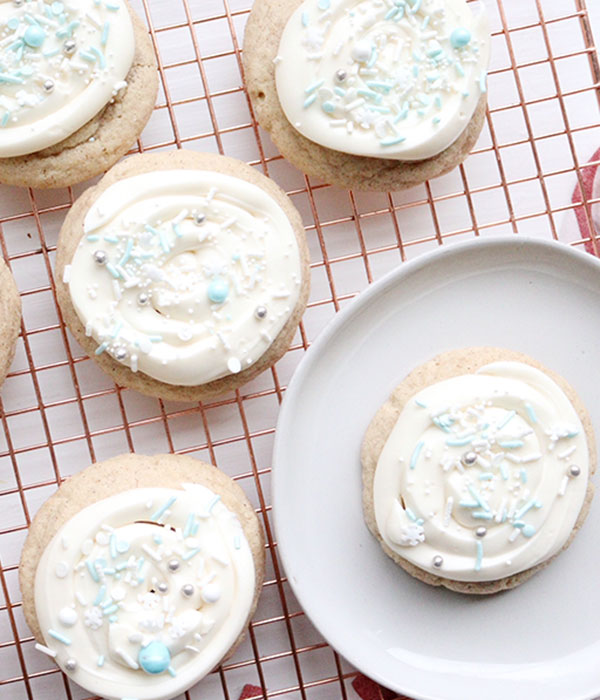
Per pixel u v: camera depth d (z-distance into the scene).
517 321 0.50
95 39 0.48
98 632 0.47
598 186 0.53
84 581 0.47
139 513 0.47
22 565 0.48
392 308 0.50
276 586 0.51
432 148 0.49
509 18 0.53
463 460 0.47
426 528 0.47
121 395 0.51
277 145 0.50
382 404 0.50
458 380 0.48
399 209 0.52
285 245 0.48
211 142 0.52
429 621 0.49
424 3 0.49
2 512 0.51
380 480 0.48
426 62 0.49
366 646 0.49
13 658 0.51
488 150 0.51
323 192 0.52
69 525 0.47
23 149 0.48
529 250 0.49
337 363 0.50
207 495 0.48
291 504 0.49
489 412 0.48
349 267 0.52
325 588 0.49
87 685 0.47
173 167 0.48
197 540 0.47
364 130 0.49
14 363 0.51
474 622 0.49
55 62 0.48
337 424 0.50
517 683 0.49
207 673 0.47
